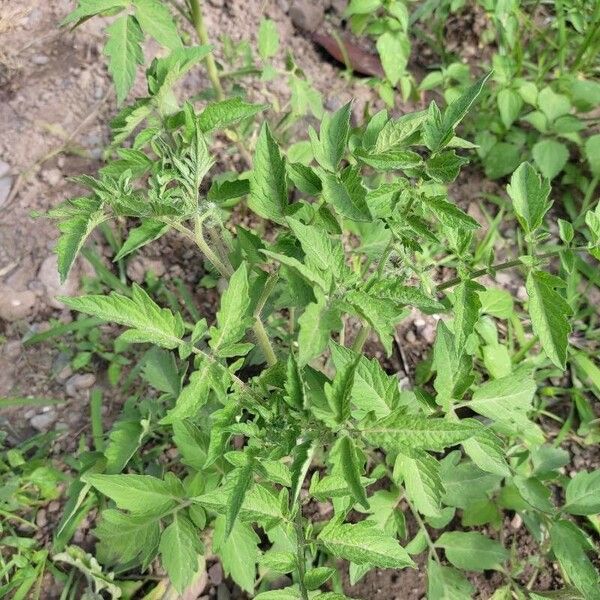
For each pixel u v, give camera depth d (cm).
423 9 73
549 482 57
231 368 34
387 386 35
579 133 73
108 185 33
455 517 55
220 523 41
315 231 32
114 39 42
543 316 34
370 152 35
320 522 53
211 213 37
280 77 74
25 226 63
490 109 72
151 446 56
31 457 56
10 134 66
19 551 51
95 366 60
